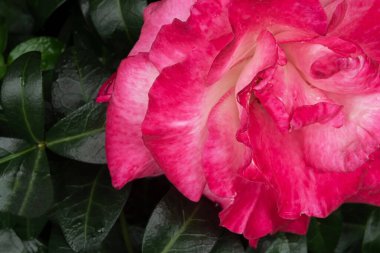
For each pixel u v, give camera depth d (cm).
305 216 34
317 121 31
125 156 32
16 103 34
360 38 31
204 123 31
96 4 36
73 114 34
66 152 34
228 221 33
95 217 35
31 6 38
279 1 29
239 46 30
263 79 30
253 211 33
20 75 34
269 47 29
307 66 31
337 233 39
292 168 32
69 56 36
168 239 35
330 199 33
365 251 39
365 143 32
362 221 41
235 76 31
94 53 38
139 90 31
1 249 36
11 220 36
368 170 33
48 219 36
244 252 37
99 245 35
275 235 37
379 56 31
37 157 34
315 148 33
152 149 31
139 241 38
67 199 35
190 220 35
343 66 30
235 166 32
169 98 30
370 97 32
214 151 31
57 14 40
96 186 35
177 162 31
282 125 30
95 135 35
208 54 30
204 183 32
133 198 38
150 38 32
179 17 32
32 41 38
